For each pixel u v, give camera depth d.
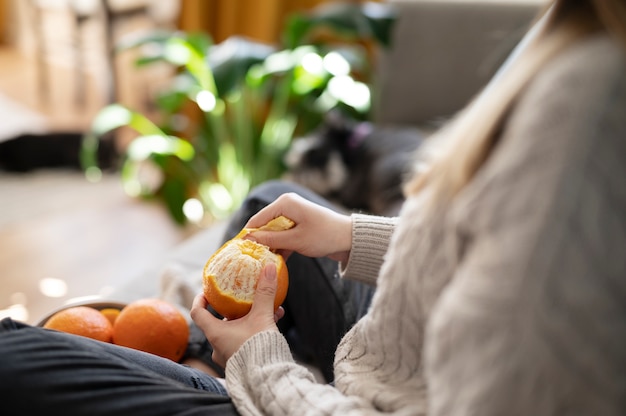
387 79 2.35
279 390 0.67
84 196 2.66
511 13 2.22
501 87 0.53
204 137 2.57
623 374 0.47
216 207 2.49
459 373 0.49
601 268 0.45
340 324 1.02
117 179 2.83
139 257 2.24
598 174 0.45
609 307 0.46
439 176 0.57
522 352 0.46
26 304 1.92
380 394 0.66
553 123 0.46
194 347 1.04
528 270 0.46
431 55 2.30
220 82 1.92
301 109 2.54
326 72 2.21
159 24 2.92
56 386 0.62
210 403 0.69
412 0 2.26
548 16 0.55
